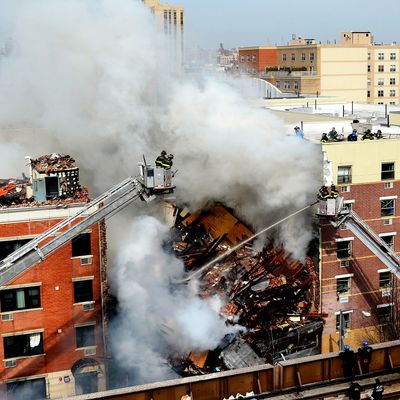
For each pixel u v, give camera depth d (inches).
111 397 991.0
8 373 1472.7
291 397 1063.6
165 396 1017.5
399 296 1878.7
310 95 4197.8
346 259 1817.2
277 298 1798.7
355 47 4877.0
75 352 1517.0
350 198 1806.1
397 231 1868.8
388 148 1819.6
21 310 1464.1
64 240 1165.7
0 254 1429.6
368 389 1095.6
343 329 1630.2
